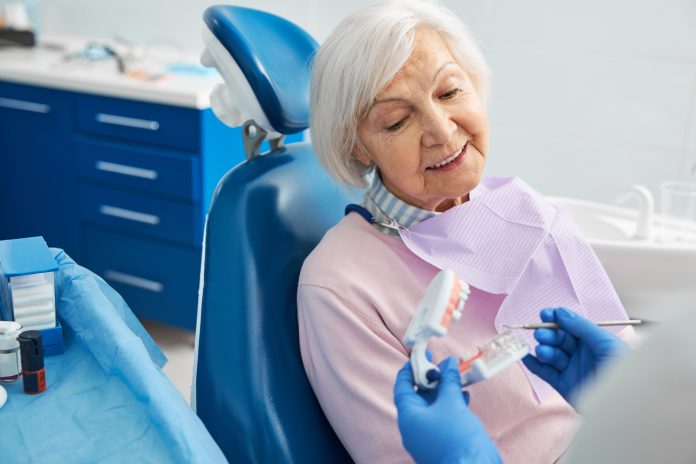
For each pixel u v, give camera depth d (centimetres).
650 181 236
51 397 94
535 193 131
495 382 117
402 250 122
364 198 129
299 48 139
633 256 154
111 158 262
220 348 116
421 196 119
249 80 126
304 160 141
